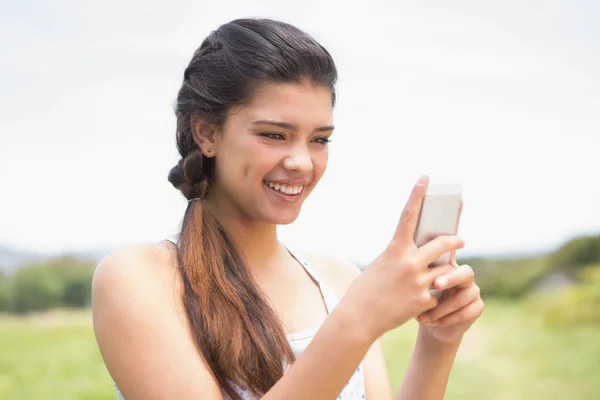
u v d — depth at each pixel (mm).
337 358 1115
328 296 1572
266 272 1510
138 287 1298
